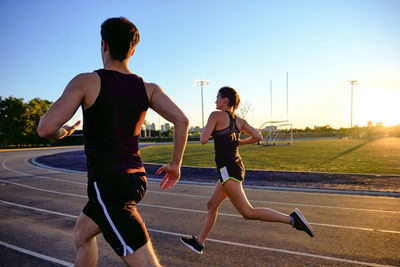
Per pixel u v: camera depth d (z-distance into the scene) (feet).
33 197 21.43
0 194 22.70
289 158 54.03
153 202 19.74
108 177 3.77
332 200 20.30
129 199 3.93
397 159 49.96
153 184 28.04
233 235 12.53
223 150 8.63
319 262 9.57
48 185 27.35
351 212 16.79
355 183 26.55
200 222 14.73
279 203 19.39
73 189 25.00
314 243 11.49
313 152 71.00
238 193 8.31
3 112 136.77
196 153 72.79
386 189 23.90
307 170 35.19
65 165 46.93
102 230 3.79
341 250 10.71
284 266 9.27
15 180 30.83
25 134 138.00
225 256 10.12
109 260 9.77
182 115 4.24
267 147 99.25
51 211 16.99
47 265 9.34
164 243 11.51
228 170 8.42
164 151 83.30
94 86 3.74
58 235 12.41
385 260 9.75
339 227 13.78
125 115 3.92
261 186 26.04
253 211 8.28
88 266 4.20
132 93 4.01
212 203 9.34
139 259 3.70
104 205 3.73
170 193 23.27
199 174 33.17
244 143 9.94
